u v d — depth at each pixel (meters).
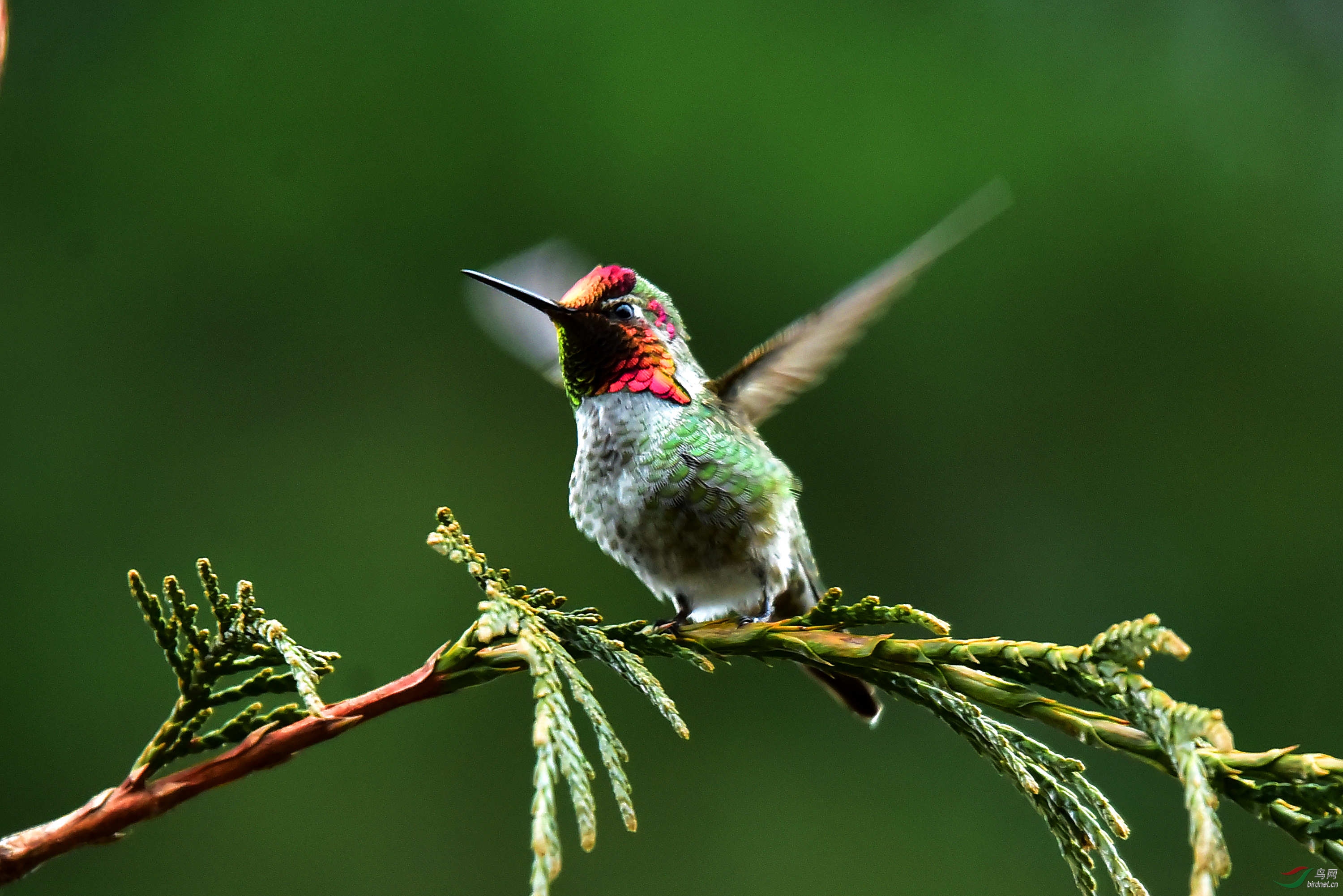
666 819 11.41
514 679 11.62
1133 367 13.56
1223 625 12.85
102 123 13.03
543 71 13.73
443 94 13.48
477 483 12.84
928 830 11.57
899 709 11.98
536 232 13.48
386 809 11.12
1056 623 12.88
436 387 13.05
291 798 11.01
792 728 11.82
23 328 12.48
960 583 12.92
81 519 12.13
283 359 12.97
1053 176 13.84
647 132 13.62
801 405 12.96
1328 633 12.75
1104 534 13.20
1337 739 12.39
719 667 11.85
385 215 13.32
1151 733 3.05
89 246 12.79
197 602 11.93
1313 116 14.44
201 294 12.92
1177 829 11.13
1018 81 14.20
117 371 12.59
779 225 13.60
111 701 11.48
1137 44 14.59
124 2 13.30
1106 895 11.18
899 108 13.84
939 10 14.35
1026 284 13.62
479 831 11.18
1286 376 13.62
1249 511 13.19
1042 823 11.62
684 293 13.53
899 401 13.23
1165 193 13.95
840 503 12.88
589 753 11.41
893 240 13.58
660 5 13.80
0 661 11.47
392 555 12.45
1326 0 15.02
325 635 12.10
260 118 13.23
